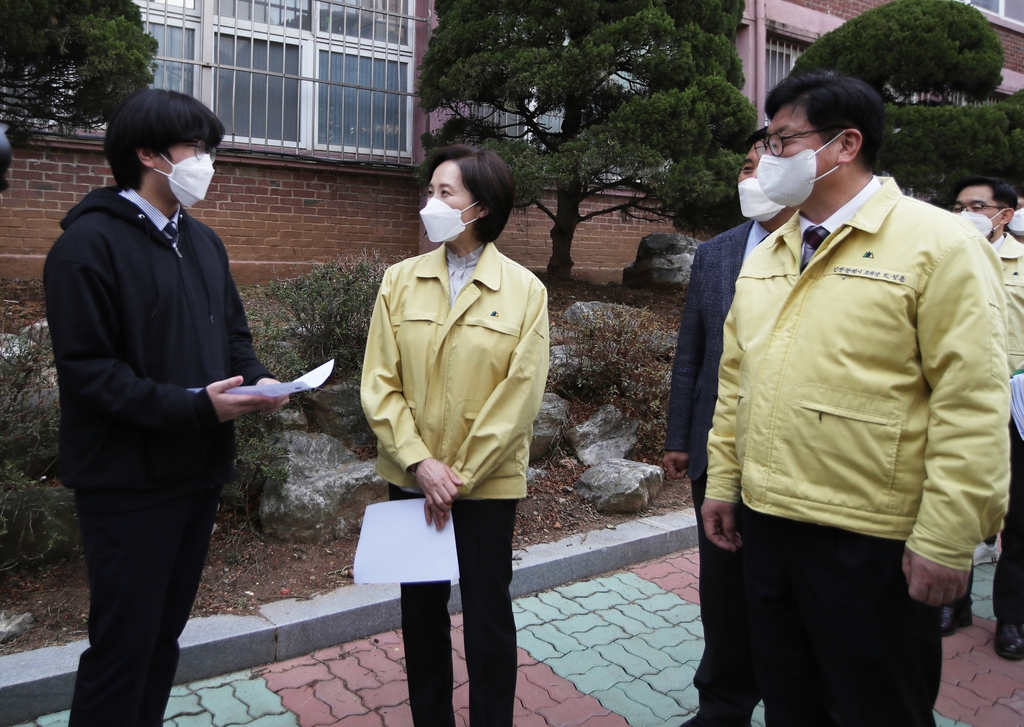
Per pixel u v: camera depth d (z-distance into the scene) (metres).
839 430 1.74
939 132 7.53
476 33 6.33
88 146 6.57
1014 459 3.30
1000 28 12.39
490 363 2.28
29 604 3.06
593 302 6.52
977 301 1.63
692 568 4.14
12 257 6.31
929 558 1.61
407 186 8.12
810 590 1.83
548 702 2.87
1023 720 2.85
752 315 2.03
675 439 2.73
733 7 7.02
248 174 7.29
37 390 3.33
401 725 2.67
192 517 2.12
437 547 2.23
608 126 6.22
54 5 4.56
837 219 1.89
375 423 2.30
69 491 3.33
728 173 6.30
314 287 4.54
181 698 2.77
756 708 2.94
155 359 1.99
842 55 8.09
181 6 6.99
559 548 4.01
